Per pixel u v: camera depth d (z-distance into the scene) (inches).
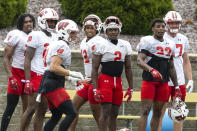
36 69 1126.4
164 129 1355.8
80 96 1200.8
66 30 1028.5
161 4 1726.1
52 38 1141.7
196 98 1478.8
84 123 1487.5
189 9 1920.5
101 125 1104.2
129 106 1513.3
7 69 1158.3
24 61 1131.9
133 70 1505.9
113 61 1110.4
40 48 1125.7
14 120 1430.9
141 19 1718.8
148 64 1145.4
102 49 1103.6
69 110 999.0
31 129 1433.3
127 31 1731.1
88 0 1712.6
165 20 1255.5
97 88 1103.0
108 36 1115.9
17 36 1163.9
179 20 1243.8
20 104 1432.1
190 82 1283.2
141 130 1138.7
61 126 995.3
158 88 1146.0
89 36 1202.0
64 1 1766.7
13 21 1753.2
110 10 1697.8
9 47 1162.6
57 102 999.6
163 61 1141.7
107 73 1112.2
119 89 1125.7
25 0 1768.0
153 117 1168.2
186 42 1280.8
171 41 1155.9
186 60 1295.5
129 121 1441.9
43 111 1111.0
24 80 1175.0
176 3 1961.1
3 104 1444.4
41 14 1130.0
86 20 1203.2
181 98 1269.7
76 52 1492.4
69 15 1765.5
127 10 1713.8
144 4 1712.6
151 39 1135.6
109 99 1104.8
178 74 1259.8
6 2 1701.5
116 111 1135.6
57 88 1003.9
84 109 1502.2
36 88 1119.6
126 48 1128.8
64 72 996.6
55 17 1126.4
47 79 1007.6
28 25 1169.4
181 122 1251.2
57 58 995.9
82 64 1496.1
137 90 1510.8
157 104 1152.8
